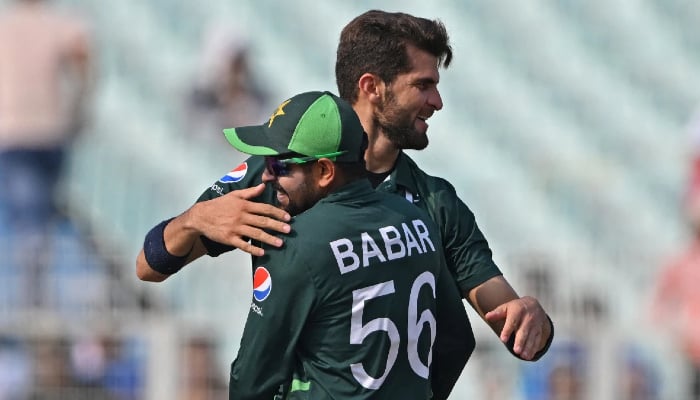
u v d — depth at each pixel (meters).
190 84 37.97
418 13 42.38
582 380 27.12
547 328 12.07
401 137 12.04
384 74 11.95
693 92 41.72
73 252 27.52
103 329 26.72
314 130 10.56
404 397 10.73
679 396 28.56
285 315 10.48
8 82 31.11
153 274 11.44
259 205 10.62
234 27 38.31
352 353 10.51
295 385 10.73
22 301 26.81
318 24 41.09
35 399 26.39
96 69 37.62
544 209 35.78
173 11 40.50
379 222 10.73
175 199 33.66
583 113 40.69
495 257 29.83
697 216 34.69
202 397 26.89
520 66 41.56
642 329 28.28
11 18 31.52
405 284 10.71
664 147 39.72
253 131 10.84
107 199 32.78
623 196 37.31
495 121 40.00
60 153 31.38
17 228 30.41
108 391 26.53
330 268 10.40
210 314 27.22
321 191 10.73
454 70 41.12
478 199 35.66
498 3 42.69
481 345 27.31
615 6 43.09
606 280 29.20
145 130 36.59
